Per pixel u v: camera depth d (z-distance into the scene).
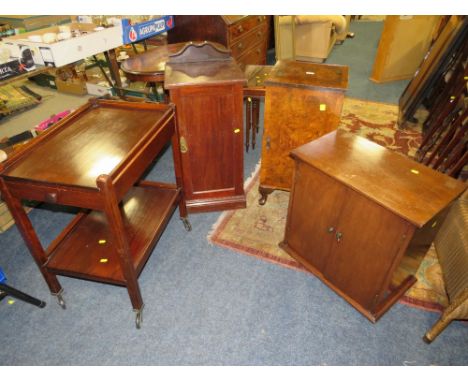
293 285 1.86
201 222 2.30
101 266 1.62
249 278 1.90
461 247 1.61
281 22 4.18
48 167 1.34
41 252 1.58
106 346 1.58
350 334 1.63
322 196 1.60
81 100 2.90
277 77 1.94
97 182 1.19
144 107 1.82
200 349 1.57
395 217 1.31
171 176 2.76
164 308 1.75
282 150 2.12
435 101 3.38
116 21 2.24
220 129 2.02
